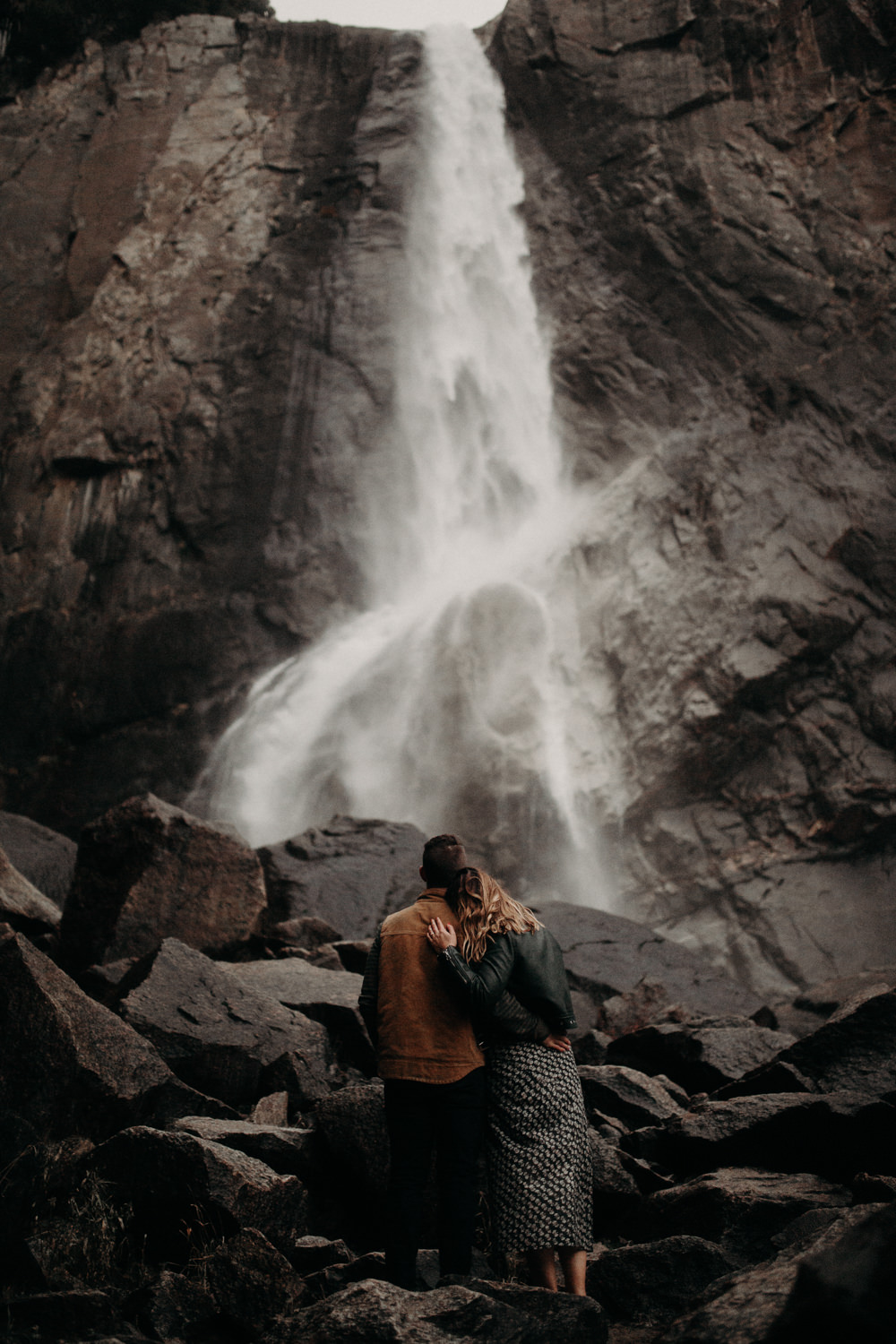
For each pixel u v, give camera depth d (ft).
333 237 88.84
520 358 83.61
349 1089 12.75
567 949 28.04
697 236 80.33
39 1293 9.04
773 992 56.90
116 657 74.54
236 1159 10.99
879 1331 5.40
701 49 84.43
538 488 79.82
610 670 67.10
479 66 93.15
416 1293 8.51
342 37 96.48
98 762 71.92
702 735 62.59
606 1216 12.93
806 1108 12.59
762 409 74.33
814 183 79.10
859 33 79.77
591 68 87.25
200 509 79.25
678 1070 18.01
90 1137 12.22
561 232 85.87
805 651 63.00
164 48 95.86
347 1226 12.29
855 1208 9.18
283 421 82.07
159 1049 14.85
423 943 10.69
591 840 63.41
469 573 78.18
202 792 70.13
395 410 82.53
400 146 91.35
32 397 83.97
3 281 88.63
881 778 60.18
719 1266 10.28
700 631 64.59
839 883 59.67
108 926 22.40
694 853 62.18
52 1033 12.43
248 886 23.72
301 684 72.28
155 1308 9.18
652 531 69.92
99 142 93.25
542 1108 10.27
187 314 86.07
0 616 77.41
